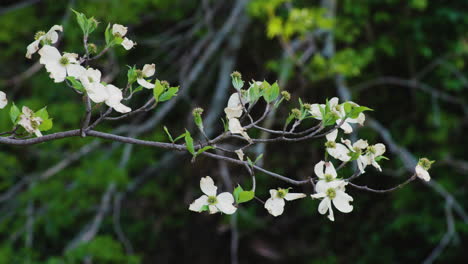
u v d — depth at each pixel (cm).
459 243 677
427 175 150
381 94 734
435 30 693
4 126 541
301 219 772
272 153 737
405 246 723
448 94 716
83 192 594
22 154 642
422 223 688
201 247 760
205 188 150
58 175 605
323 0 610
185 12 758
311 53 593
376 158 156
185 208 748
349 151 155
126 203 746
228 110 155
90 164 582
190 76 630
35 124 149
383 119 743
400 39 698
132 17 630
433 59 705
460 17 670
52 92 686
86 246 498
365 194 739
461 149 712
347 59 568
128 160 626
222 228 629
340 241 755
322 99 677
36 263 539
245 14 653
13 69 725
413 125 720
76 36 608
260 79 736
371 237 736
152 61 721
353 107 153
